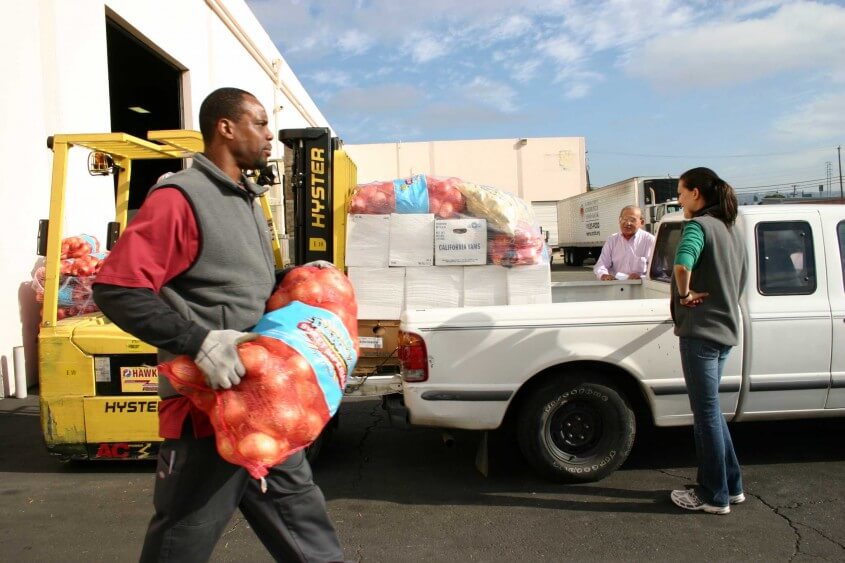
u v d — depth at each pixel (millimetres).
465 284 4730
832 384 4258
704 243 3645
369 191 4801
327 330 2201
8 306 7133
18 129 7297
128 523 3947
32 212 7523
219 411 1945
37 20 7629
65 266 5707
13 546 3648
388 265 4742
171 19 11547
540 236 4844
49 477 4738
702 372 3719
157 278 1983
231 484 2160
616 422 4215
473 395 4105
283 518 2367
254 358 1939
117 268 1926
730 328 3695
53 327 4602
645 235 6516
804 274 4297
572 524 3777
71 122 8258
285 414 1951
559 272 26500
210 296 2115
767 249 4281
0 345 7008
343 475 4641
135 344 4547
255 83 17828
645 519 3818
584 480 4285
